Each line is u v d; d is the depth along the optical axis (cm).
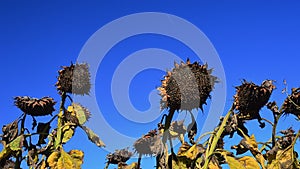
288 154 278
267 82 268
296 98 279
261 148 283
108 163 289
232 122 267
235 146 277
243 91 266
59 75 283
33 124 286
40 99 284
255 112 270
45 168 277
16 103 284
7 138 282
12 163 283
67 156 276
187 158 260
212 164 260
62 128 280
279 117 280
